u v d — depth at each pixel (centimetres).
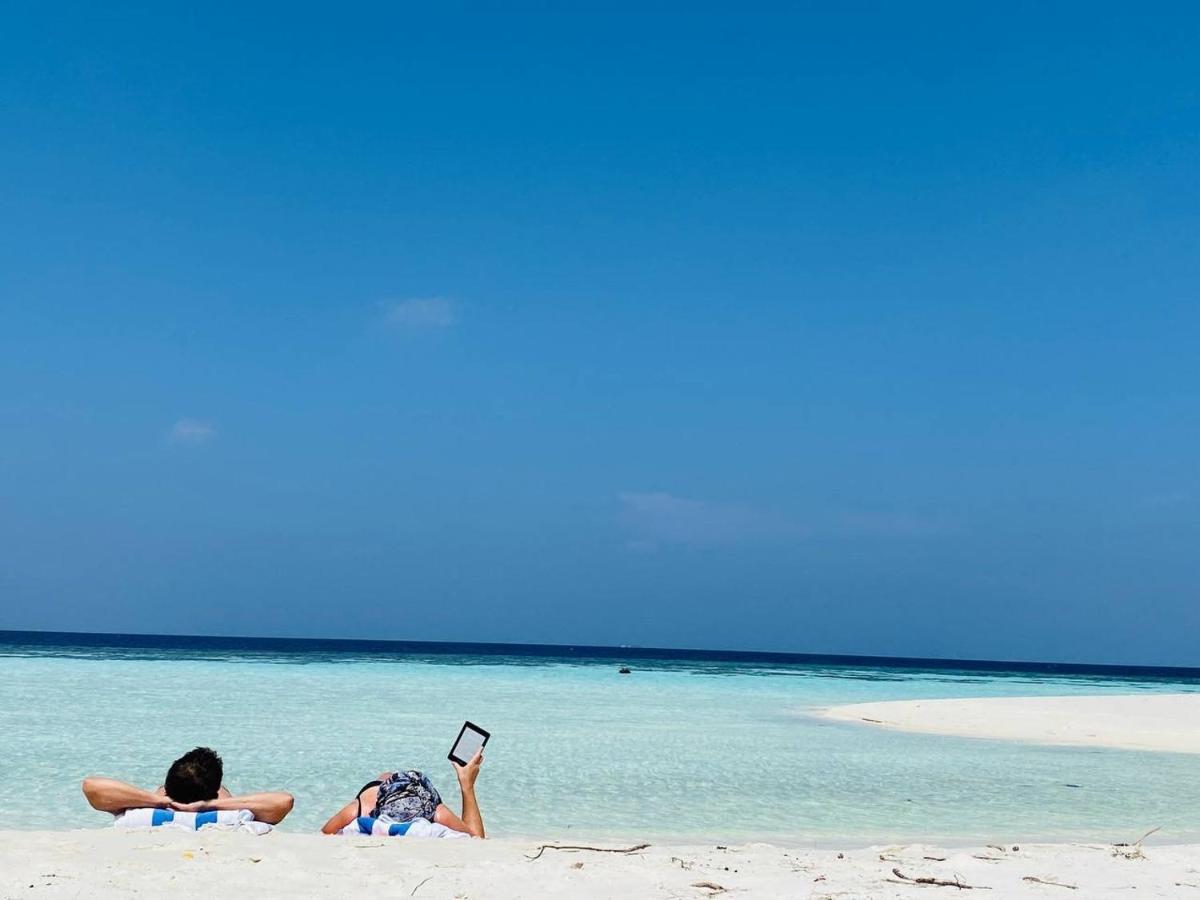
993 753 1823
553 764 1555
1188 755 1852
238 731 1903
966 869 646
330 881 550
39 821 1003
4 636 17862
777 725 2347
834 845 964
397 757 1577
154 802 701
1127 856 711
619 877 592
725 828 1059
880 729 2273
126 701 2534
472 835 743
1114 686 7788
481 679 4562
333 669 5172
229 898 509
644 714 2642
